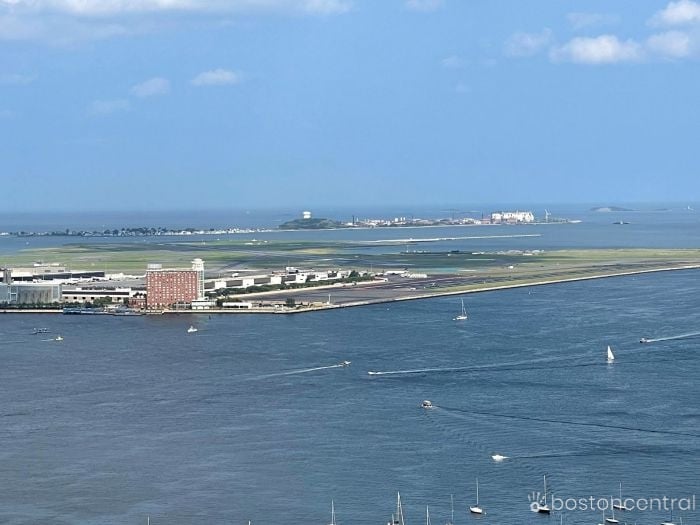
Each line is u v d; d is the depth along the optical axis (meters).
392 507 194.38
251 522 189.62
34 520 192.25
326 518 190.25
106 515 193.88
